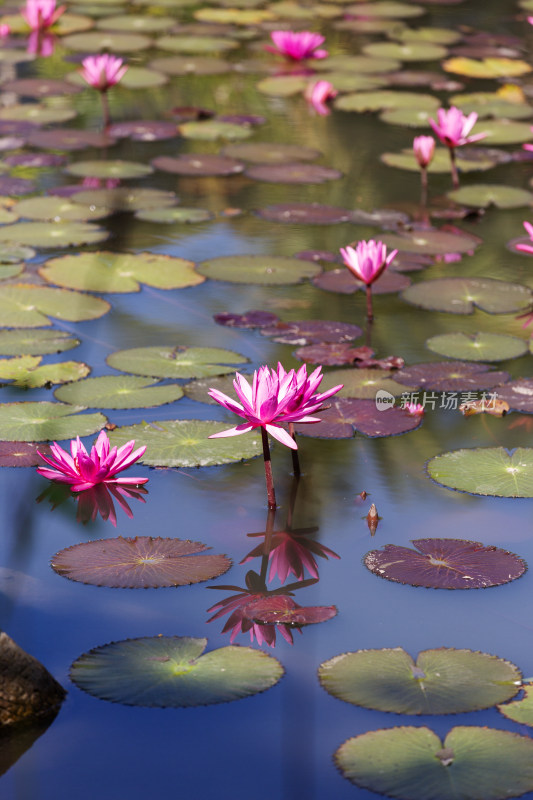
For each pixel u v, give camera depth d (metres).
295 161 7.09
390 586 2.73
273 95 8.78
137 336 4.44
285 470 3.38
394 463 3.43
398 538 2.97
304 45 9.66
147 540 2.93
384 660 2.38
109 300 4.86
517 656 2.43
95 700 2.23
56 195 6.29
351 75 9.30
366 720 2.17
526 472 3.34
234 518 3.07
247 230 5.86
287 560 2.84
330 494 3.22
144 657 2.38
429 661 2.38
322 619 2.56
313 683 2.30
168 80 9.10
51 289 4.91
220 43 10.39
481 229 5.98
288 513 3.10
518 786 1.96
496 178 6.90
